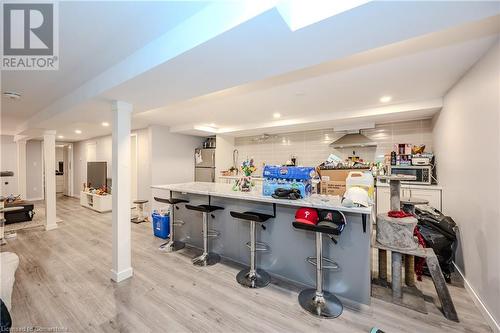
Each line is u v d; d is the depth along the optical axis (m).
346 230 2.05
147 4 1.24
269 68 1.66
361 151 4.40
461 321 1.75
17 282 2.30
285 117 4.19
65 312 1.85
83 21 1.39
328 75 2.25
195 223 3.28
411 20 1.11
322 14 1.10
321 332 1.65
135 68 1.76
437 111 3.24
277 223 2.46
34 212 5.39
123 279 2.37
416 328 1.68
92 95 2.27
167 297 2.06
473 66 2.00
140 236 3.79
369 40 1.30
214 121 4.63
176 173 5.59
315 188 2.61
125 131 2.45
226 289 2.20
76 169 7.98
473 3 1.00
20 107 3.35
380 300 2.01
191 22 1.36
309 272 2.25
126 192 2.44
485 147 1.80
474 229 2.00
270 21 1.11
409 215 2.14
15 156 6.62
